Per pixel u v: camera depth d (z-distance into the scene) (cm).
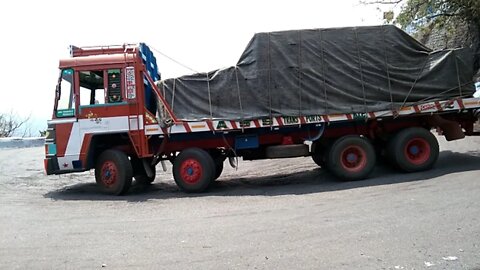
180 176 993
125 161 991
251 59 1005
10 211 798
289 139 1037
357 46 1016
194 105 1006
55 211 797
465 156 1166
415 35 1686
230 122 989
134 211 784
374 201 749
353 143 1002
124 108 991
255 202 820
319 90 1000
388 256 471
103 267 473
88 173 1364
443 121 1066
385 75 1016
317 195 854
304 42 1008
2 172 1402
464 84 1034
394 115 1004
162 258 498
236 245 537
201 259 489
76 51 1024
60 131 997
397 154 1016
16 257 514
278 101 994
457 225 564
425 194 766
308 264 460
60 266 480
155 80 1175
